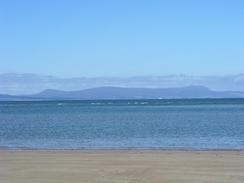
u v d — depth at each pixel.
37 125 56.84
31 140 36.62
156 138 37.50
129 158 21.45
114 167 18.56
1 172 17.77
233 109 116.25
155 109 127.25
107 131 45.84
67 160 21.08
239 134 40.66
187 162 19.86
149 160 20.59
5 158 22.23
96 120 68.81
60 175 16.94
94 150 26.88
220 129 46.94
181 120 66.12
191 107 144.38
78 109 135.00
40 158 22.06
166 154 23.16
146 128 49.59
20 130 48.06
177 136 39.25
